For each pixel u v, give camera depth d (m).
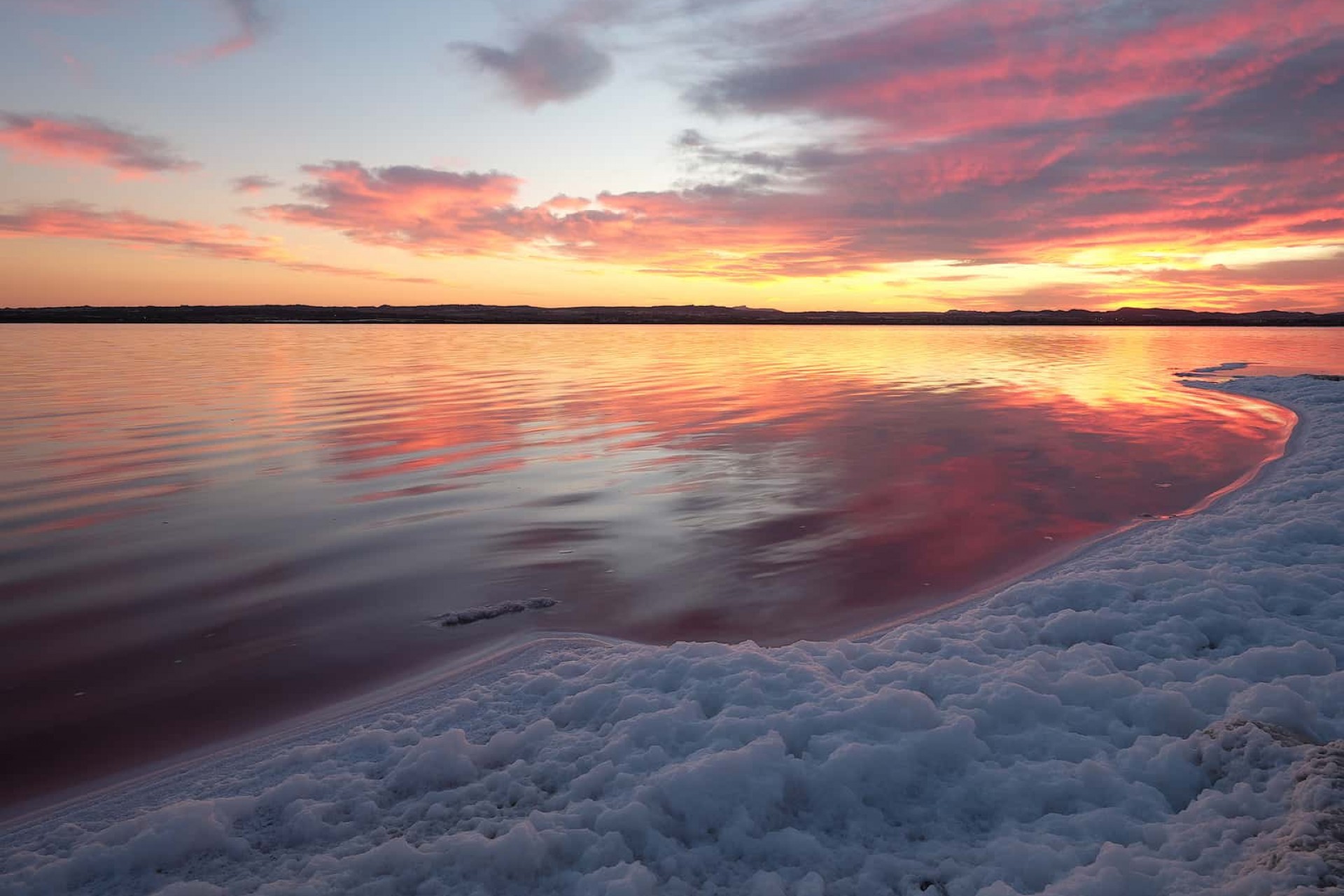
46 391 23.67
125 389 24.14
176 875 3.32
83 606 6.79
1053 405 20.53
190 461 12.99
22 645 6.01
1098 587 6.30
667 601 6.86
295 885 3.13
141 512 9.85
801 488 10.99
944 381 28.12
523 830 3.31
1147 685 4.69
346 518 9.54
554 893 3.11
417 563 7.91
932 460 12.98
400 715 4.82
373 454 13.58
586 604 6.81
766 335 87.94
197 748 4.57
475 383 26.66
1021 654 5.19
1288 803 3.16
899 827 3.49
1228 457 13.13
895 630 5.90
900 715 4.16
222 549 8.37
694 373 31.36
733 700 4.54
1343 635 5.27
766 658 5.04
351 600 6.93
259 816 3.73
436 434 15.62
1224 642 5.30
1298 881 2.59
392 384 26.00
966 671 4.79
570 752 4.15
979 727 4.15
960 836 3.42
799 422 17.34
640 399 21.92
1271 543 7.25
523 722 4.61
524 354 45.41
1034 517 9.41
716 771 3.66
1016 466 12.45
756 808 3.52
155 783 4.17
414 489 10.98
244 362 36.84
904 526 9.09
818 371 32.75
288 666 5.66
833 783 3.67
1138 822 3.33
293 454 13.52
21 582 7.36
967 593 6.97
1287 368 35.03
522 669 5.47
